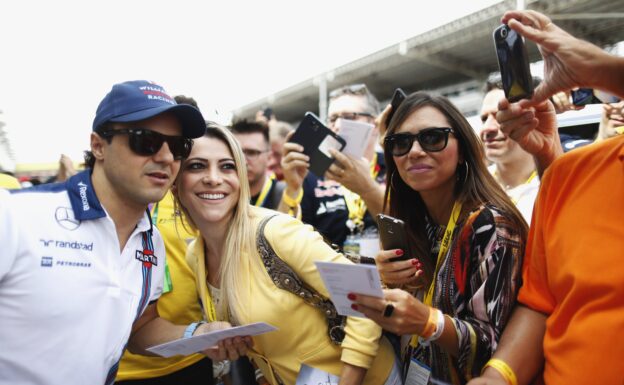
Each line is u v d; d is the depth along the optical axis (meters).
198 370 2.14
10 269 1.08
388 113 2.09
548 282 1.10
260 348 1.49
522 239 1.27
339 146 2.20
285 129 4.04
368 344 1.36
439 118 1.45
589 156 1.04
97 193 1.28
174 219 2.05
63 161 3.66
